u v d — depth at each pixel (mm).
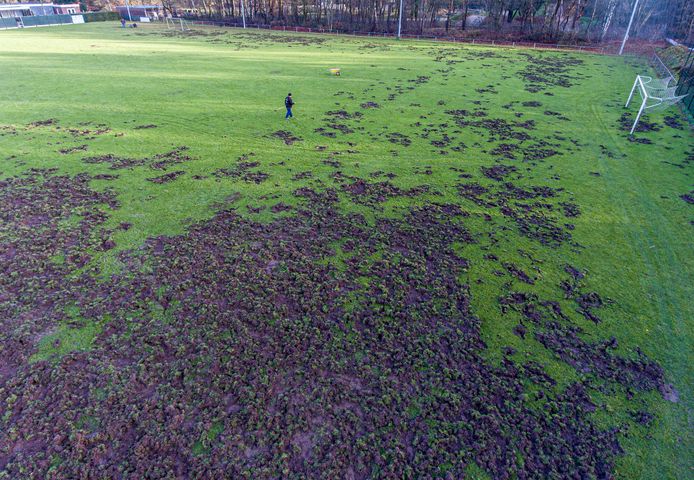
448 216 11945
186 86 24688
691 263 10117
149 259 9656
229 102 21781
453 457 5754
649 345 7742
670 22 44000
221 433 5934
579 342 7770
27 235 10289
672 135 18359
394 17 55062
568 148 16938
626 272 9781
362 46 42156
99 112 19703
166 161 14797
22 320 7758
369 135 17812
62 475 5312
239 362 7051
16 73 26781
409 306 8547
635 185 13883
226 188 13070
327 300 8586
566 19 47531
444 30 50719
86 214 11336
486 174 14539
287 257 9898
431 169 14820
